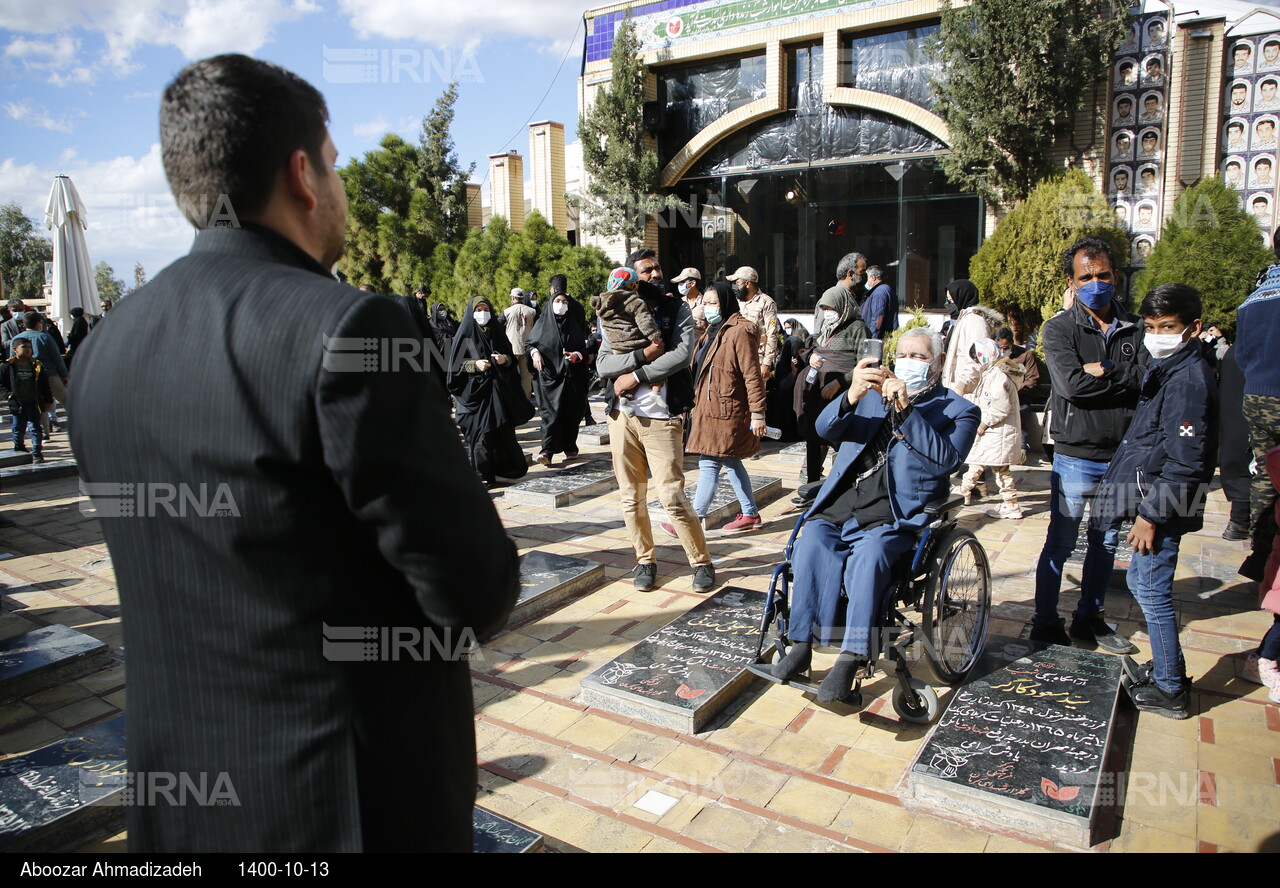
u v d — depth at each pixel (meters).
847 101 12.83
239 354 1.10
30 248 38.94
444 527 1.14
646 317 4.57
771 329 7.99
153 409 1.14
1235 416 5.50
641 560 5.01
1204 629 4.25
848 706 3.62
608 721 3.54
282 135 1.24
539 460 8.89
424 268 15.38
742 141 14.23
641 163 13.98
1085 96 10.73
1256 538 4.80
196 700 1.19
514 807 2.96
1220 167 10.31
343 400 1.08
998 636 4.17
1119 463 3.50
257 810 1.19
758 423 5.56
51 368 9.88
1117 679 3.58
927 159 12.57
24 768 3.12
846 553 3.45
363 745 1.20
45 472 9.12
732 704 3.67
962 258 12.57
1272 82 9.95
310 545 1.13
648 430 4.70
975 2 10.06
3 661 4.02
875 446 3.54
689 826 2.83
